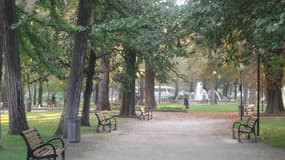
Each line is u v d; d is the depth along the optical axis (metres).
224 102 81.00
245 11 11.33
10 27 16.62
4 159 11.93
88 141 17.30
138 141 17.45
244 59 16.45
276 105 36.91
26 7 20.58
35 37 20.48
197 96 81.31
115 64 33.25
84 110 24.80
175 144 16.45
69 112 18.67
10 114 18.17
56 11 20.61
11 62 17.89
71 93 18.73
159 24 13.78
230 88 97.81
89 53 25.14
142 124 27.47
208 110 47.88
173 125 26.73
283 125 25.22
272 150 14.74
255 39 13.07
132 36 18.67
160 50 28.23
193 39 13.23
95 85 57.00
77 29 16.84
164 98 91.56
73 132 16.78
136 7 18.75
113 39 21.55
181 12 11.95
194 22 11.55
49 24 19.25
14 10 17.44
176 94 85.62
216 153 14.00
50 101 70.00
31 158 11.40
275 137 18.80
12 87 18.08
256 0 10.93
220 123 28.36
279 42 11.25
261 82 36.44
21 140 16.30
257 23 9.74
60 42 24.69
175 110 44.81
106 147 15.38
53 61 23.48
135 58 32.81
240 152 14.24
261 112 40.44
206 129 23.72
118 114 35.41
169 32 13.66
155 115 38.19
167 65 32.19
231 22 12.03
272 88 36.34
